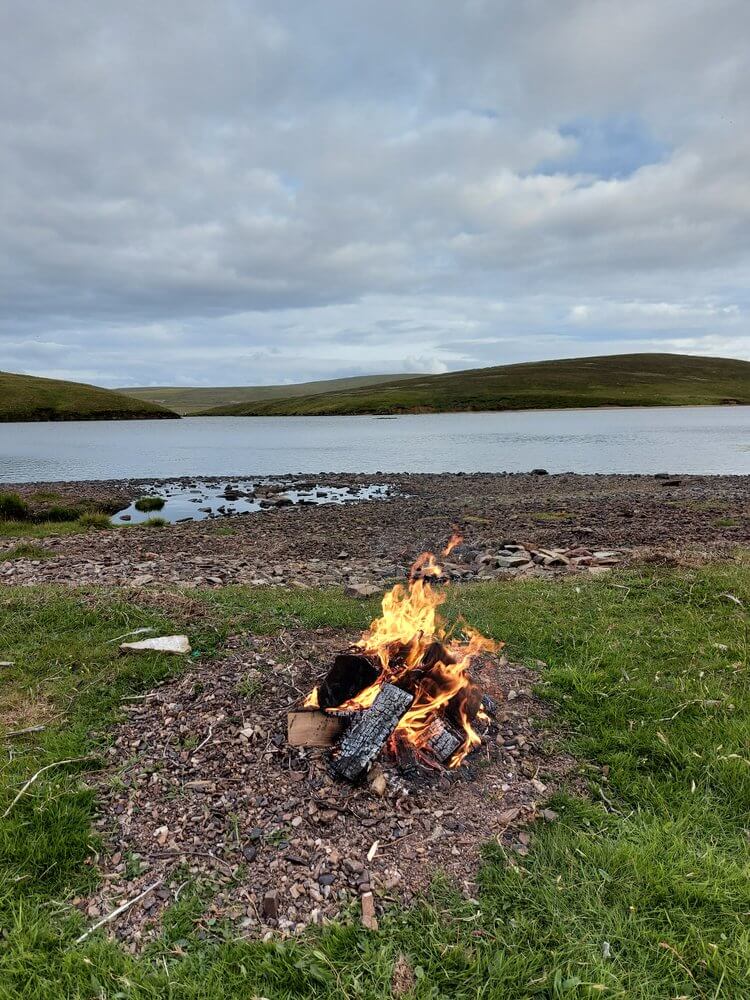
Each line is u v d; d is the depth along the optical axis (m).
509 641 8.24
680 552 13.30
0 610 9.33
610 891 4.05
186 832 4.67
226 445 73.62
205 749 5.57
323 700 5.93
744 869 4.15
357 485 37.00
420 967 3.55
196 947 3.77
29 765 5.43
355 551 17.42
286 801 4.93
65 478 43.94
